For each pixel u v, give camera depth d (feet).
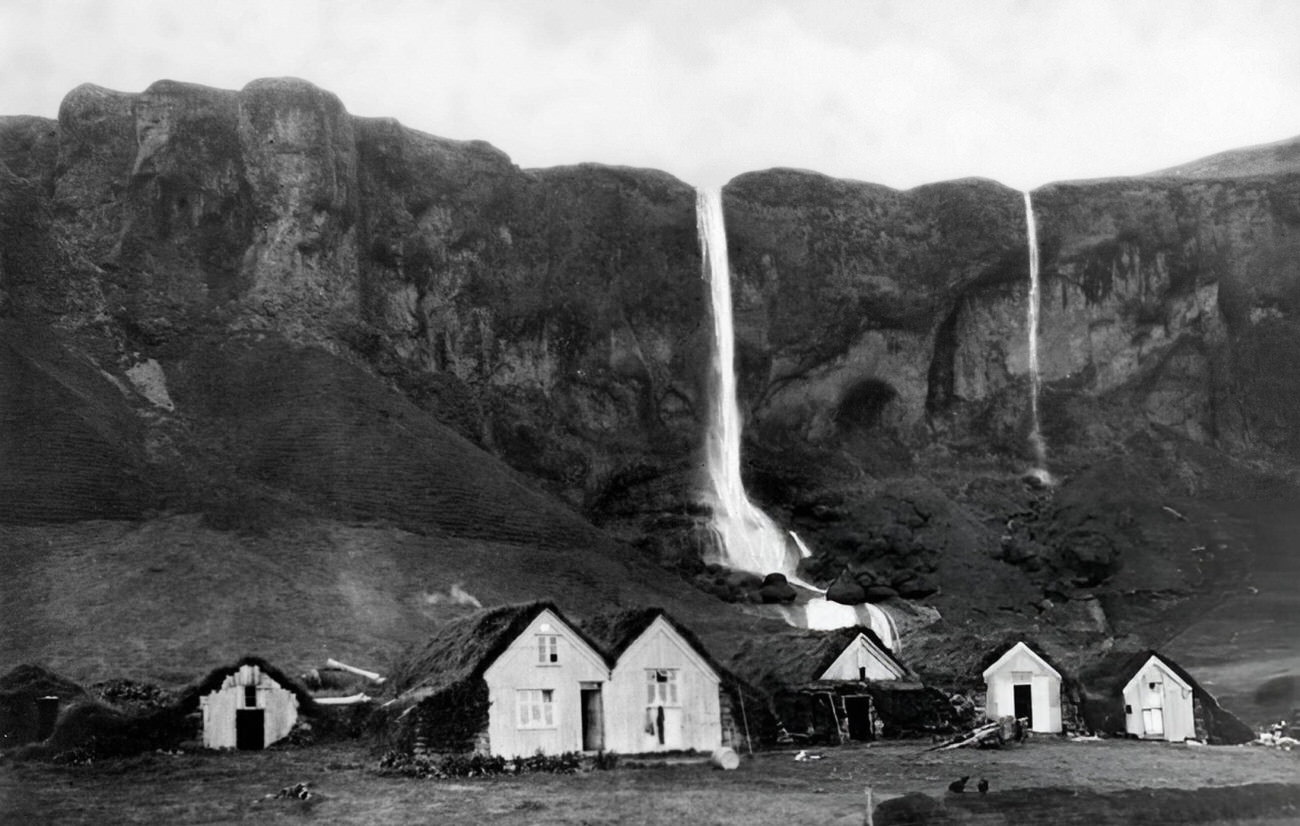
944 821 174.09
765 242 493.36
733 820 171.12
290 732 226.58
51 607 297.74
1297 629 368.27
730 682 219.61
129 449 373.61
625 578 365.40
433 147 474.49
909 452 490.49
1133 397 501.56
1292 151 539.70
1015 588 429.38
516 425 456.86
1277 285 506.48
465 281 467.11
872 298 495.82
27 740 223.92
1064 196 508.12
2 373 375.45
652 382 475.72
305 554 333.83
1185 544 438.81
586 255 483.51
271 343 422.00
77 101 450.30
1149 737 258.16
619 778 197.98
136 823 172.45
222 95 455.22
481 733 202.59
